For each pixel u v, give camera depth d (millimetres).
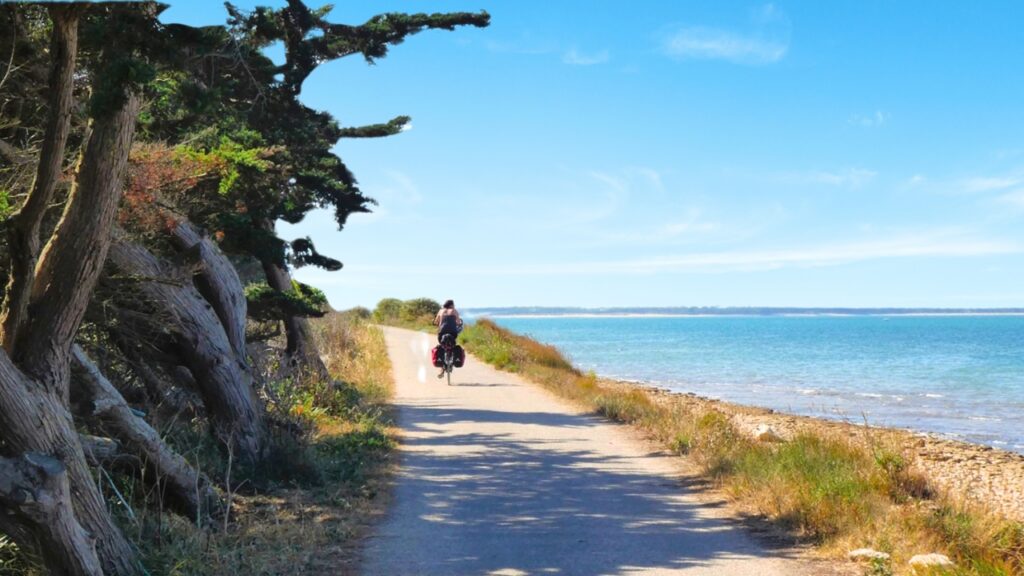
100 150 4988
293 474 8930
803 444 10281
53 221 6648
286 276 15156
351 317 39219
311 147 12977
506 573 5969
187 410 9742
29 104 7219
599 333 109938
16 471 4480
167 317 8492
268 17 9383
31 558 4828
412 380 21469
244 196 9672
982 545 6410
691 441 11266
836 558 6230
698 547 6574
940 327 158750
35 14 6562
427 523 7410
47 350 4973
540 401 17125
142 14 4637
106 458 6504
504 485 9039
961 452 14289
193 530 6477
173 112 8273
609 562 6203
